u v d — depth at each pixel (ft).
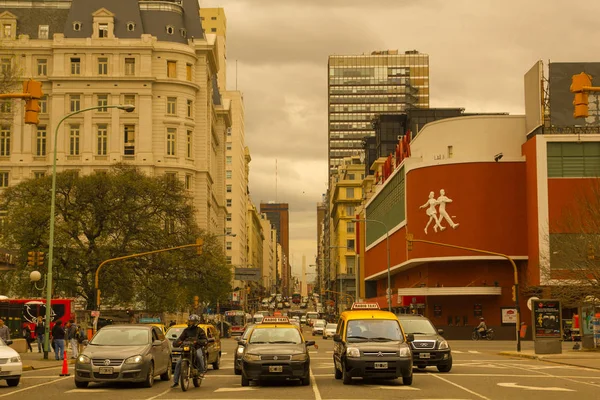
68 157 333.21
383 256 333.62
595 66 238.27
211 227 390.83
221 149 453.99
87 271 214.07
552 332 144.15
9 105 146.92
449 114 459.73
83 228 216.95
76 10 346.33
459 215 247.70
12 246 213.25
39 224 211.20
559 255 222.89
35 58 339.16
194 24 361.92
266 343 84.07
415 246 259.60
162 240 223.71
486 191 246.06
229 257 593.42
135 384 84.53
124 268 210.79
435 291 249.34
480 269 251.80
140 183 226.79
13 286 212.23
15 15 353.10
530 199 239.50
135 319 244.22
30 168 334.44
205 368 82.23
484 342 226.99
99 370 78.74
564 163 232.12
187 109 346.54
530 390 75.87
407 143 292.61
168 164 336.49
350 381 82.07
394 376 80.02
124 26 344.08
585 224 195.42
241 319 329.11
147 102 335.88
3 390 78.38
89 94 336.29
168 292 217.36
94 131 335.47
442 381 86.38
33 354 152.76
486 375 96.02
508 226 244.22
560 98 238.07
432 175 254.06
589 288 164.66
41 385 84.48
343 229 534.37
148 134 334.85
